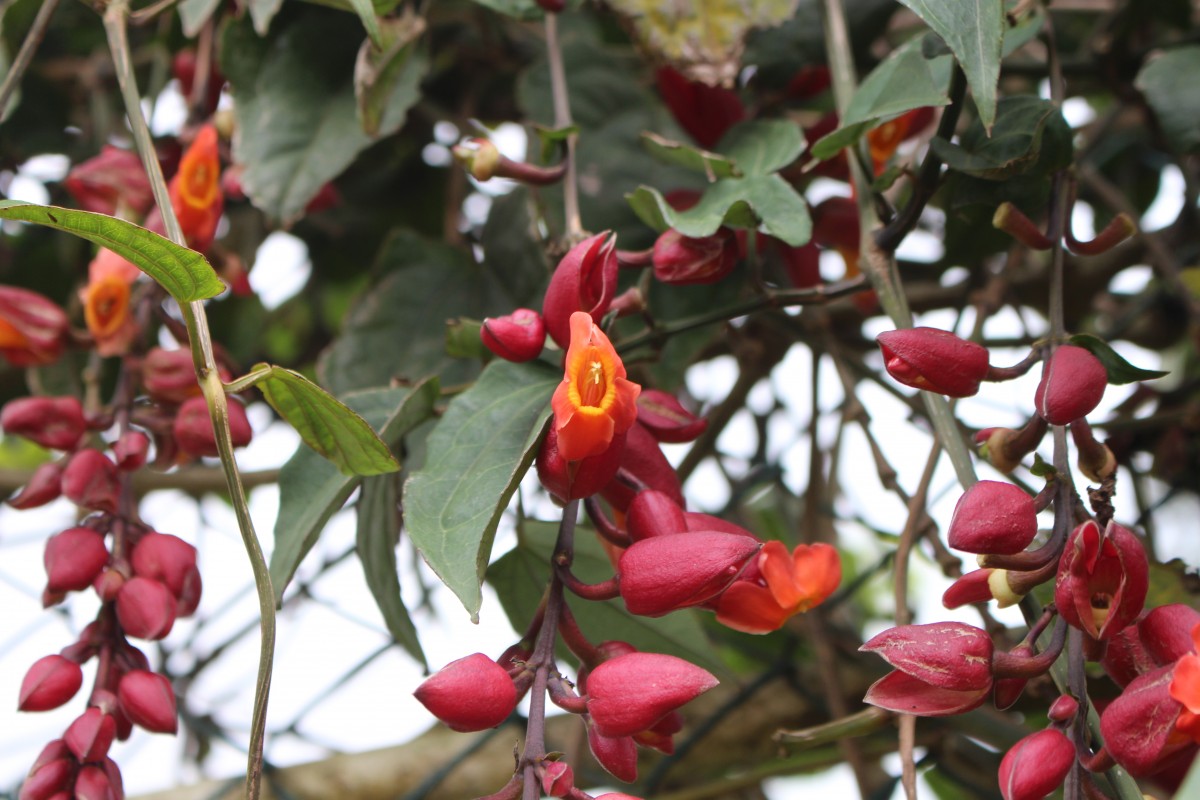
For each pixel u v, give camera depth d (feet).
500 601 2.28
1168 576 2.20
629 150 2.46
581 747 2.54
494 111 3.04
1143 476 2.81
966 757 2.54
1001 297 2.59
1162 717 1.72
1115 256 3.06
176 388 2.19
